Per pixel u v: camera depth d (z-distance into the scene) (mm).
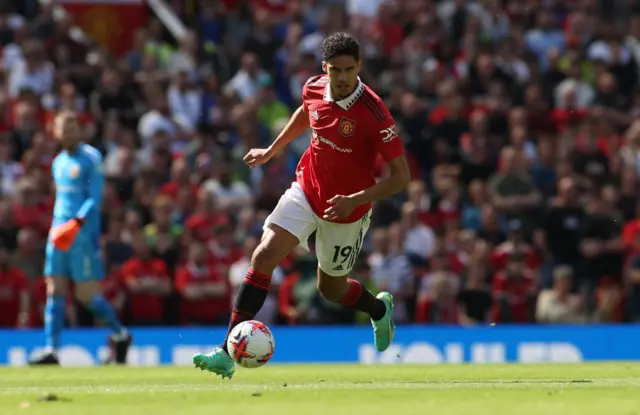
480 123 57875
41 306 47938
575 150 58594
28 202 50062
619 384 20625
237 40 66750
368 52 64500
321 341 43312
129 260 48281
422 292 49906
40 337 42219
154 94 58219
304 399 16766
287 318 47594
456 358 43375
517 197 54844
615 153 58625
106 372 30219
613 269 53469
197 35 64250
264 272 21625
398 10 68188
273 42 65250
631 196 57219
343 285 24297
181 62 62625
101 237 48781
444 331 43469
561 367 30672
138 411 14453
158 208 49312
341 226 22281
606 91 65250
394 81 62094
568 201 54500
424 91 62281
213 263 48375
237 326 20906
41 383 23641
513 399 16422
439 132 58281
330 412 14133
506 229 54156
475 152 57531
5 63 59250
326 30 64625
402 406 15070
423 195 54844
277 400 16594
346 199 20547
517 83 62594
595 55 68562
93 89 60000
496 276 49969
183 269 47938
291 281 47781
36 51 58094
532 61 66250
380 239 49938
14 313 47312
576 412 13844
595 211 54156
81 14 66688
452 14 68250
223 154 55531
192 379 25000
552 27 70750
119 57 67312
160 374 28328
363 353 43344
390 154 21203
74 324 47094
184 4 69312
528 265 51969
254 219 51688
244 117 56781
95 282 37562
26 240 48469
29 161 52438
